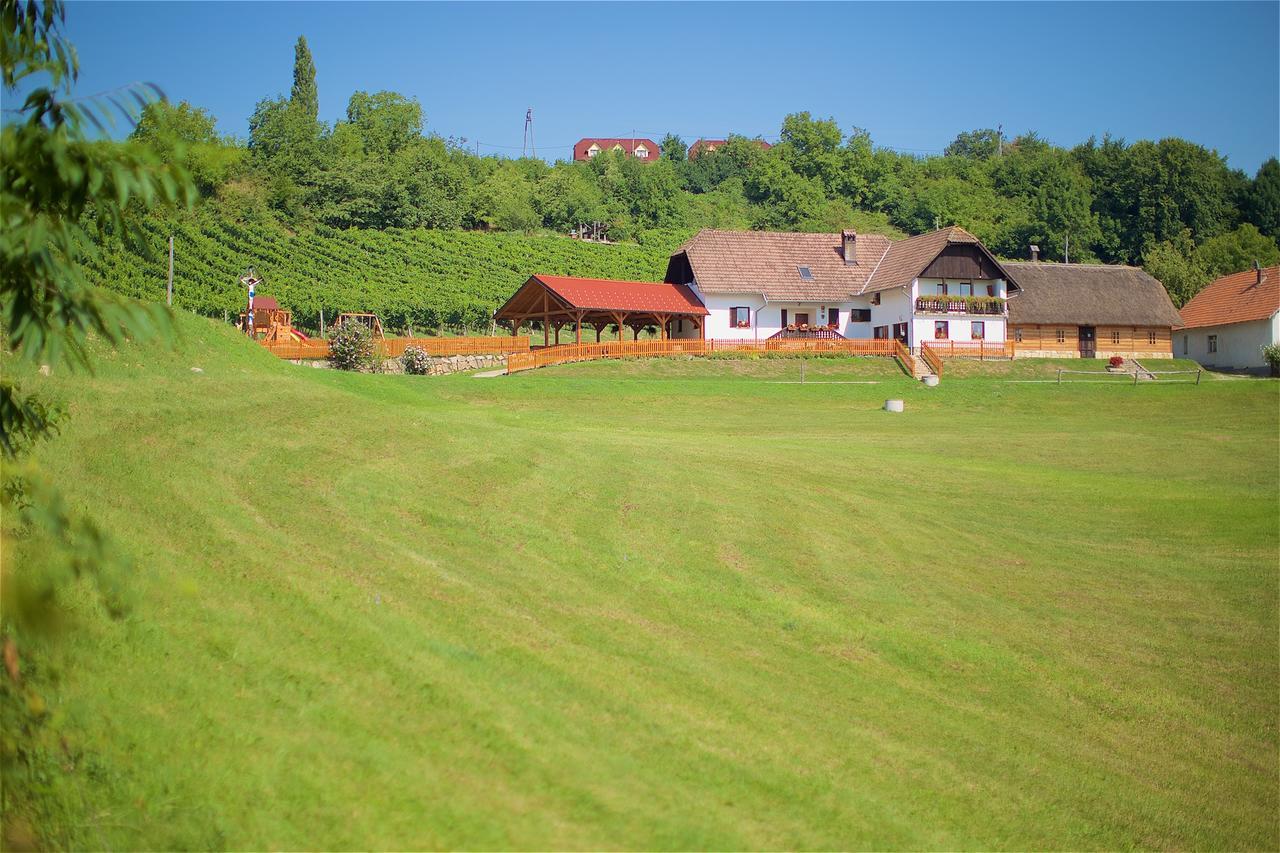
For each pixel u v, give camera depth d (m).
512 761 9.32
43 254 5.41
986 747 12.45
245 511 14.47
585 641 12.86
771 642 14.31
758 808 9.73
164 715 8.75
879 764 11.39
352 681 10.09
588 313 59.75
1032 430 40.69
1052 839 10.75
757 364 57.06
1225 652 16.41
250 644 10.30
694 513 19.80
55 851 6.95
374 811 8.13
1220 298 70.12
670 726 10.96
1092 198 138.62
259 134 123.56
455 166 135.88
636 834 8.66
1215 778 12.67
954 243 64.25
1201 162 135.12
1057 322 66.31
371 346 48.75
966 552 20.39
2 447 6.40
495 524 16.84
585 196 144.75
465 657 11.34
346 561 13.56
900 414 44.50
